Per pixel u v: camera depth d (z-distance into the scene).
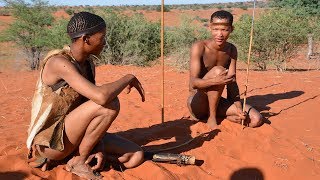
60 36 16.42
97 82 9.27
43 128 3.28
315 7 17.52
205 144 4.29
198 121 5.00
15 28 17.50
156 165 3.61
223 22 4.41
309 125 5.01
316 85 7.59
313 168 3.90
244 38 11.97
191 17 17.61
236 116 4.75
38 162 3.46
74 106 3.38
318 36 14.31
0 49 19.36
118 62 14.57
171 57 13.95
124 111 5.80
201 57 4.75
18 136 4.50
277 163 3.93
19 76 11.26
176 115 5.52
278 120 5.18
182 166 3.74
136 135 4.60
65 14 45.41
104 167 3.60
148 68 12.08
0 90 8.46
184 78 9.43
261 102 6.25
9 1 17.95
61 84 3.26
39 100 3.30
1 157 3.56
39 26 18.02
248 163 3.93
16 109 6.34
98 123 3.25
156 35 15.50
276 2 18.50
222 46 4.64
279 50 12.11
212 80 4.32
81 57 3.37
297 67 13.64
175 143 4.33
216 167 3.88
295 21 12.33
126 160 3.62
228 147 4.25
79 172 3.37
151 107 6.03
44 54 17.62
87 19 3.23
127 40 14.73
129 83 3.39
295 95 6.68
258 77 8.96
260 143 4.36
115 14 15.31
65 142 3.33
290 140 4.53
